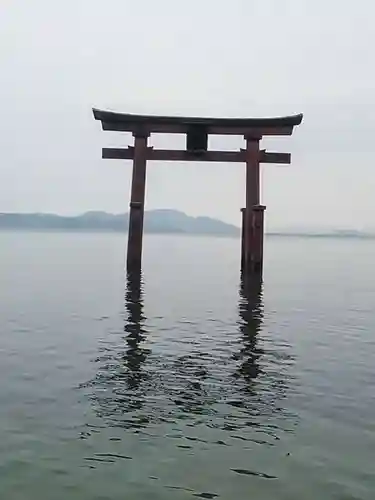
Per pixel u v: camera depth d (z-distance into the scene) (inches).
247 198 967.6
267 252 3176.7
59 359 486.3
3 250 2667.3
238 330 631.2
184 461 280.2
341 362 486.9
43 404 362.6
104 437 309.0
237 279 1216.8
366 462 281.1
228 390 397.1
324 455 288.7
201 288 1037.8
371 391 398.6
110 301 858.1
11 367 457.7
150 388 400.5
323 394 390.0
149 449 293.7
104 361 479.2
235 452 291.0
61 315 725.9
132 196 964.0
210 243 4544.8
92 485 256.4
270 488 254.5
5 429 319.0
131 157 958.4
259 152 950.4
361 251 3501.5
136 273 1050.1
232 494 249.0
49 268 1539.1
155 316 718.5
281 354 514.6
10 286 1067.9
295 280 1309.1
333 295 1008.9
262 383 415.8
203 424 329.4
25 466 274.1
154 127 939.3
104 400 371.9
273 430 321.4
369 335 614.2
